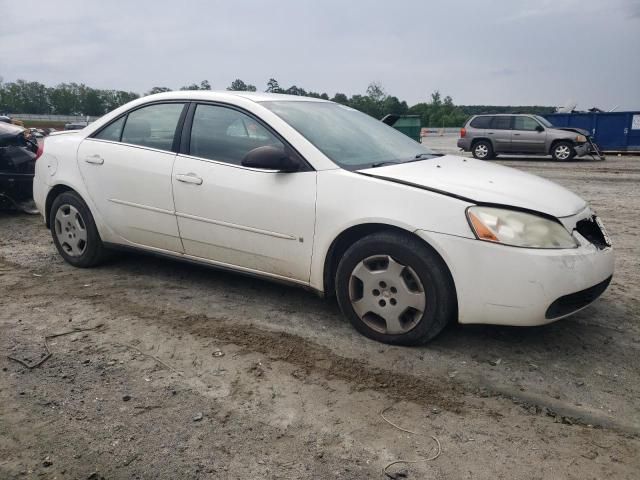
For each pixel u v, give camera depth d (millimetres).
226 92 4277
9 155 6996
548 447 2523
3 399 2854
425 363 3273
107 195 4559
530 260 3057
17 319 3857
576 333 3684
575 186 10945
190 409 2785
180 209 4145
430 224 3211
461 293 3188
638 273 4977
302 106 4273
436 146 27516
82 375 3104
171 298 4273
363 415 2756
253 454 2457
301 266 3703
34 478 2301
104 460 2406
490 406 2848
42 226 6781
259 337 3598
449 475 2336
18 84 125125
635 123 19328
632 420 2734
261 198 3748
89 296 4301
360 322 3574
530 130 18000
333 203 3494
